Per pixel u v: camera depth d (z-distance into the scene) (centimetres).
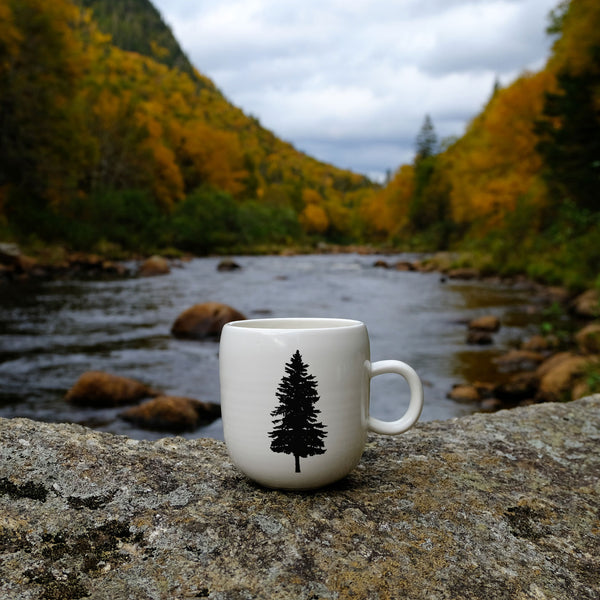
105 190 3497
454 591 85
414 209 5922
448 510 109
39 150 2531
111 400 531
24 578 82
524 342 869
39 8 2477
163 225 3653
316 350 105
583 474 130
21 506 99
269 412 106
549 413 170
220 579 85
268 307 1273
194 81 17150
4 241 2141
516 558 96
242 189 6347
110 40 13438
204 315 918
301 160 18262
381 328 1006
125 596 80
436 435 152
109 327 993
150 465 120
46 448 118
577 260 1536
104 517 99
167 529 97
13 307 1217
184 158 5934
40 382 619
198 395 570
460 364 722
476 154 2892
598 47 1931
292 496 111
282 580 85
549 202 2134
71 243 2664
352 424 110
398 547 95
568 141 1867
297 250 5100
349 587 84
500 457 137
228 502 107
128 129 4041
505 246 2220
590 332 695
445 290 1683
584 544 102
